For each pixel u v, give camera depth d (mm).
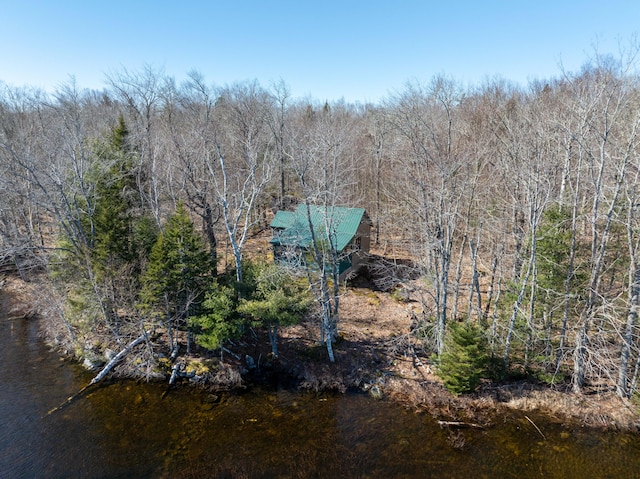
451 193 20234
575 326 18484
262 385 20734
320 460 15727
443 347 20109
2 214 31922
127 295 21500
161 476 14797
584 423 17531
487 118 27766
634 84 19906
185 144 25578
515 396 19094
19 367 21703
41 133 33156
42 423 17484
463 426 17625
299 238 25922
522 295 18516
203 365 21375
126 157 29703
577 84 20891
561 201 18625
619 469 15242
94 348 22719
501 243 23656
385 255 36656
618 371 18656
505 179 23000
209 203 27531
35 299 26609
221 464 15461
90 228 25328
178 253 20578
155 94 29281
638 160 15945
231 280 21922
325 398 19781
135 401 19266
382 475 14961
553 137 20094
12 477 14516
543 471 15148
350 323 25500
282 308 20609
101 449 16109
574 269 18828
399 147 28953
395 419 18172
